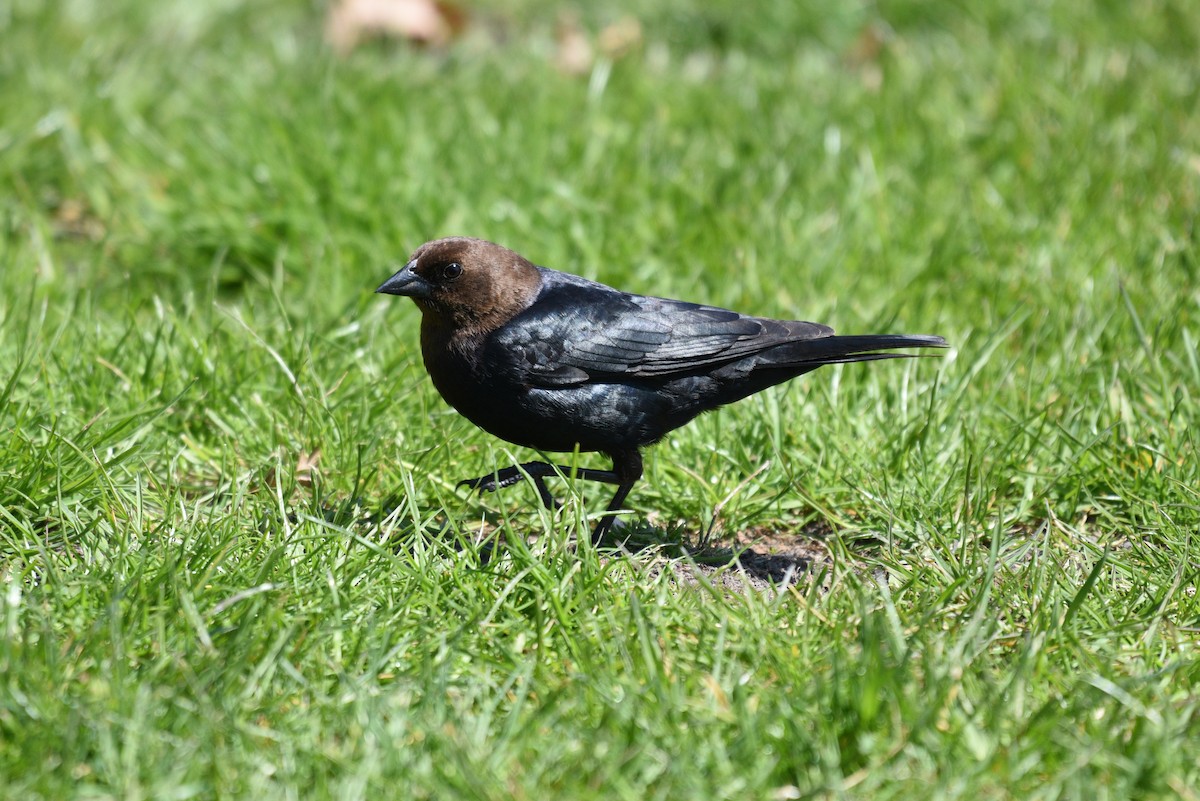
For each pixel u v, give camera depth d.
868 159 12.95
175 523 7.62
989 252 11.84
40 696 5.70
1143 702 6.05
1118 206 12.38
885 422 9.48
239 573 6.95
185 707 5.74
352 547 7.41
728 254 11.80
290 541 7.25
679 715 5.98
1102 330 10.38
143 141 13.46
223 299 11.98
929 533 8.09
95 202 12.85
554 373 8.20
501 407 8.34
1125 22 17.03
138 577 6.63
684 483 9.15
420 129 13.52
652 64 16.52
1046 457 9.07
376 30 17.48
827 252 11.77
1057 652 6.59
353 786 5.31
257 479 8.38
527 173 12.88
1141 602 7.21
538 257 11.86
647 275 11.65
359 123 13.47
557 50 17.41
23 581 7.00
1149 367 9.96
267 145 12.98
